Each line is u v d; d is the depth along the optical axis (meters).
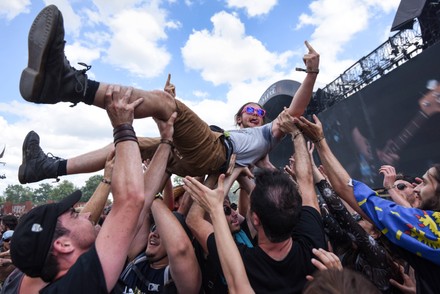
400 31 9.88
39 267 1.26
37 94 1.46
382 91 9.84
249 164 2.70
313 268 1.63
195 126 2.15
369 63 11.23
